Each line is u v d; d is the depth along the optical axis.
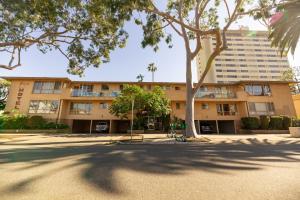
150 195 3.19
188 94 16.38
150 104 22.66
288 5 13.48
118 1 11.84
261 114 27.86
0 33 14.02
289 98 28.78
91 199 3.02
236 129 27.89
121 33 16.72
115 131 29.45
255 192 3.29
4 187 3.58
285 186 3.58
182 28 17.23
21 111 26.95
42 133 23.45
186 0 17.61
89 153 7.75
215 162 5.90
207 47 86.12
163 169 4.99
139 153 7.77
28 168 5.10
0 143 11.97
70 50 17.25
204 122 31.98
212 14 19.17
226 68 92.81
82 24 15.70
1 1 12.09
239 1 14.53
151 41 16.42
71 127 27.42
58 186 3.64
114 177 4.24
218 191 3.36
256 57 95.56
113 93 28.80
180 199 3.01
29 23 14.24
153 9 13.93
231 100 27.75
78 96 27.64
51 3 13.42
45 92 28.19
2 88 34.41
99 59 17.97
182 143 12.55
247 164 5.59
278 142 12.59
